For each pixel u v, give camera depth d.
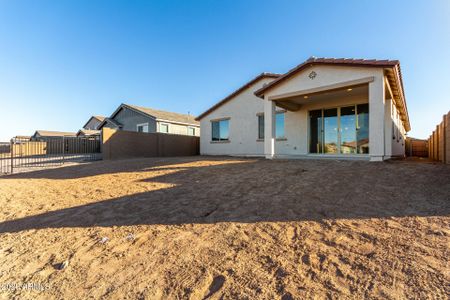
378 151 7.35
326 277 2.00
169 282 2.11
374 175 5.33
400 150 13.81
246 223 3.26
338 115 10.46
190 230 3.17
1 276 2.38
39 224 3.75
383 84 7.30
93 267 2.44
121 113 24.50
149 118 21.73
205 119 16.50
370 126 7.52
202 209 3.96
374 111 7.42
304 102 10.84
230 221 3.37
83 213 4.14
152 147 16.77
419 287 1.77
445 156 7.55
